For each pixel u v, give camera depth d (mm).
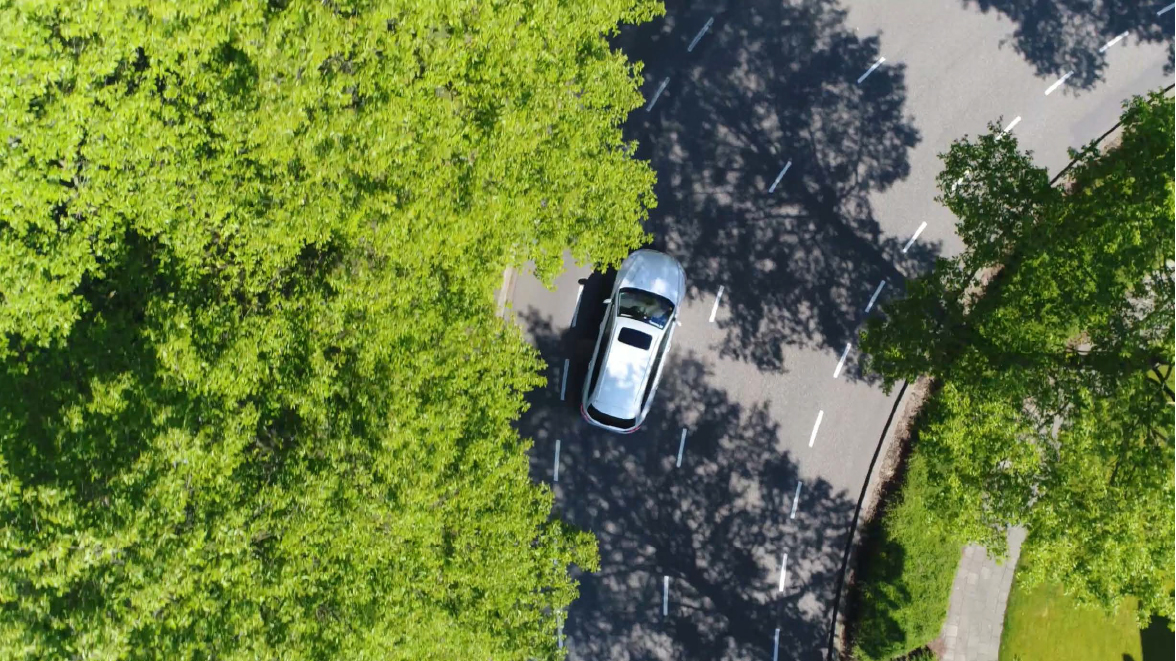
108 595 10891
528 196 15109
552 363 22719
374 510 12641
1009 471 15422
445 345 14430
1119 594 14984
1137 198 14703
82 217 13812
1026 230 15797
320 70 13570
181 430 11727
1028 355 15477
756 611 22656
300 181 13430
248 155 13039
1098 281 14445
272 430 13820
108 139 12445
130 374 12445
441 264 14914
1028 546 15227
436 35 14297
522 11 13938
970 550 22281
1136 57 23953
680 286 21875
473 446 14312
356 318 13898
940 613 20797
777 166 23281
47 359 13086
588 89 15719
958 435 15359
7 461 11539
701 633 22609
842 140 23391
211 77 12773
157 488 11406
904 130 23469
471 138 14352
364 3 13203
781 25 23656
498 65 14102
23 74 11625
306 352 13500
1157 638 21547
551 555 16094
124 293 13898
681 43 23609
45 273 12812
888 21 23766
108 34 11945
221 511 11883
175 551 11234
